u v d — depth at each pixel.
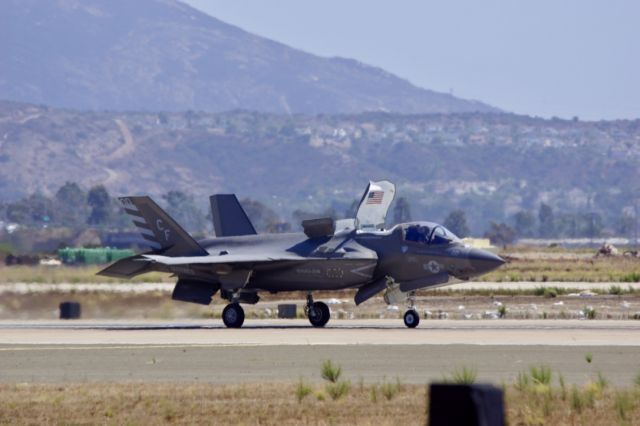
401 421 74.44
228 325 145.00
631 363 101.12
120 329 142.38
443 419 52.97
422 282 144.00
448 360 103.50
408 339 121.94
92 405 80.69
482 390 52.78
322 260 144.75
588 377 93.06
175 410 78.81
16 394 85.38
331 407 79.50
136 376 96.06
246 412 78.06
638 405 79.12
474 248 143.38
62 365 103.44
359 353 109.31
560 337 122.94
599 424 74.00
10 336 130.62
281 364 102.12
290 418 76.31
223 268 144.88
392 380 91.69
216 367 100.81
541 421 74.00
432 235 143.75
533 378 87.75
